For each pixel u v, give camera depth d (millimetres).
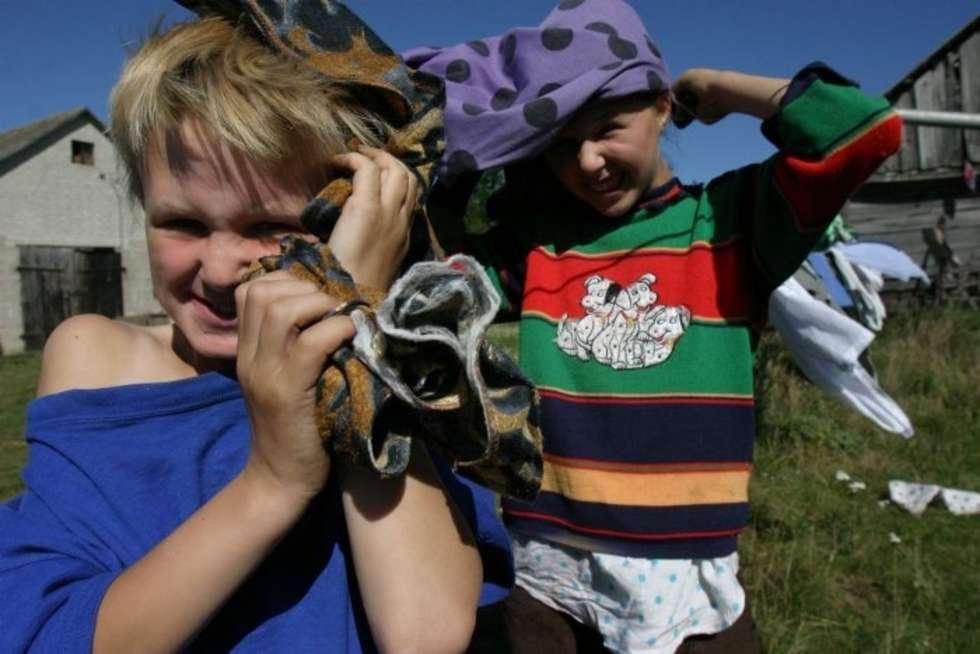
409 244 1099
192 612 801
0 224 19031
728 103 2035
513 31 2023
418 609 862
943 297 12719
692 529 1876
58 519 938
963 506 4320
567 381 2033
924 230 13094
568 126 1917
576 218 2154
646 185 2031
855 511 4203
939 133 13258
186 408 1066
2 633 799
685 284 1971
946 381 6918
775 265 1872
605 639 1937
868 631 3070
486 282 826
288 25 1042
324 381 798
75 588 841
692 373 1920
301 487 822
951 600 3344
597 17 1977
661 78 1927
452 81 2031
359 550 897
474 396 806
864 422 5855
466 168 1895
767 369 5680
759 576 3346
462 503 1056
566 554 1998
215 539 809
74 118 20125
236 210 983
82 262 19703
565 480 1984
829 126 1712
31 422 1041
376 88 1048
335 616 955
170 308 1055
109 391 1052
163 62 977
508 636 2127
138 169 1055
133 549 928
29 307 18906
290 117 961
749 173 1979
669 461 1904
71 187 20281
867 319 4922
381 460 811
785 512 4148
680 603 1872
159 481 986
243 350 832
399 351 792
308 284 842
